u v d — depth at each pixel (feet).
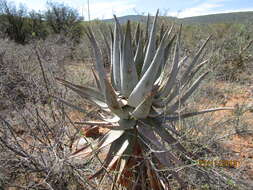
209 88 12.52
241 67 22.67
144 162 6.89
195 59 7.35
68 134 9.59
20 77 10.75
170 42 7.56
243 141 11.59
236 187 7.42
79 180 7.50
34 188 7.14
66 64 16.74
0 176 6.98
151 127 6.69
